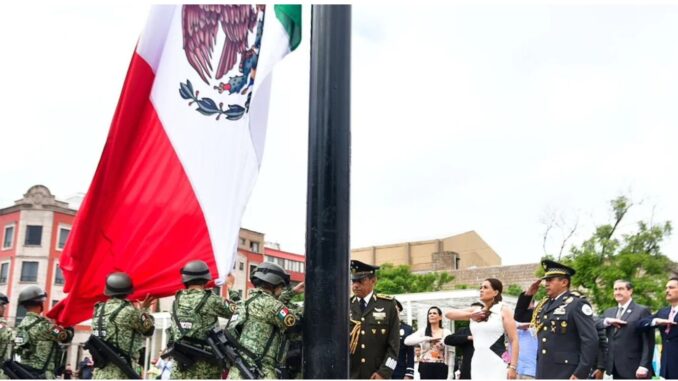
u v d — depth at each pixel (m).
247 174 7.15
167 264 6.79
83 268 6.71
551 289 7.35
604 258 31.16
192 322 6.54
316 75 3.74
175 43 7.03
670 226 31.38
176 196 6.86
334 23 3.76
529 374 8.41
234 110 7.18
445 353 10.34
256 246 49.78
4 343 8.33
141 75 6.84
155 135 6.90
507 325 6.83
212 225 6.89
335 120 3.67
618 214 31.80
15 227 42.19
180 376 6.53
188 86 7.04
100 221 6.73
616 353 9.05
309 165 3.69
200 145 7.00
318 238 3.58
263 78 7.34
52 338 7.67
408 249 59.88
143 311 6.80
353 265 7.50
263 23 7.41
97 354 6.64
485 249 61.06
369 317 7.35
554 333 7.09
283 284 6.74
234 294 8.75
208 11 7.21
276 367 6.43
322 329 3.50
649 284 28.73
